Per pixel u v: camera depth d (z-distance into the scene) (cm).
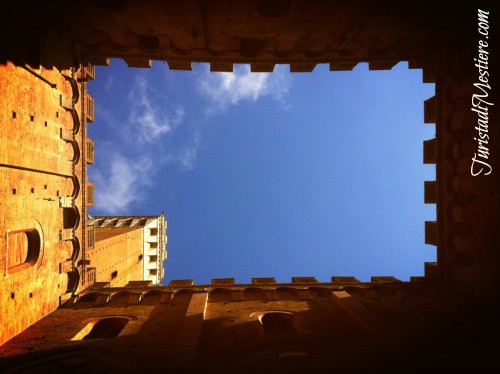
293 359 1252
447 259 1942
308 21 1600
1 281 1273
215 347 1314
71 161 1830
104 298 1764
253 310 1661
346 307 1652
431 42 1791
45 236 1588
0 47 1214
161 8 1508
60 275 1727
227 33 1702
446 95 1900
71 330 1472
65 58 1727
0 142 1228
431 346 1292
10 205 1321
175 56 1892
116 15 1571
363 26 1642
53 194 1662
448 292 1864
